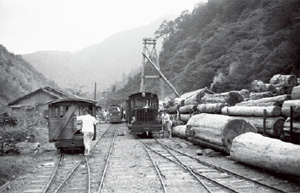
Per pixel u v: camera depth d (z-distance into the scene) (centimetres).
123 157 1288
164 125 2178
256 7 5656
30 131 2025
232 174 910
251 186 779
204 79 4850
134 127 2094
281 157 816
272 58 3422
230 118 1226
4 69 6881
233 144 1068
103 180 878
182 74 5888
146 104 2375
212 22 6581
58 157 1333
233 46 4906
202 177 891
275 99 1368
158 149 1523
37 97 3556
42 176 959
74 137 1394
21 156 1316
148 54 4694
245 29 5131
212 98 1870
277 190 732
